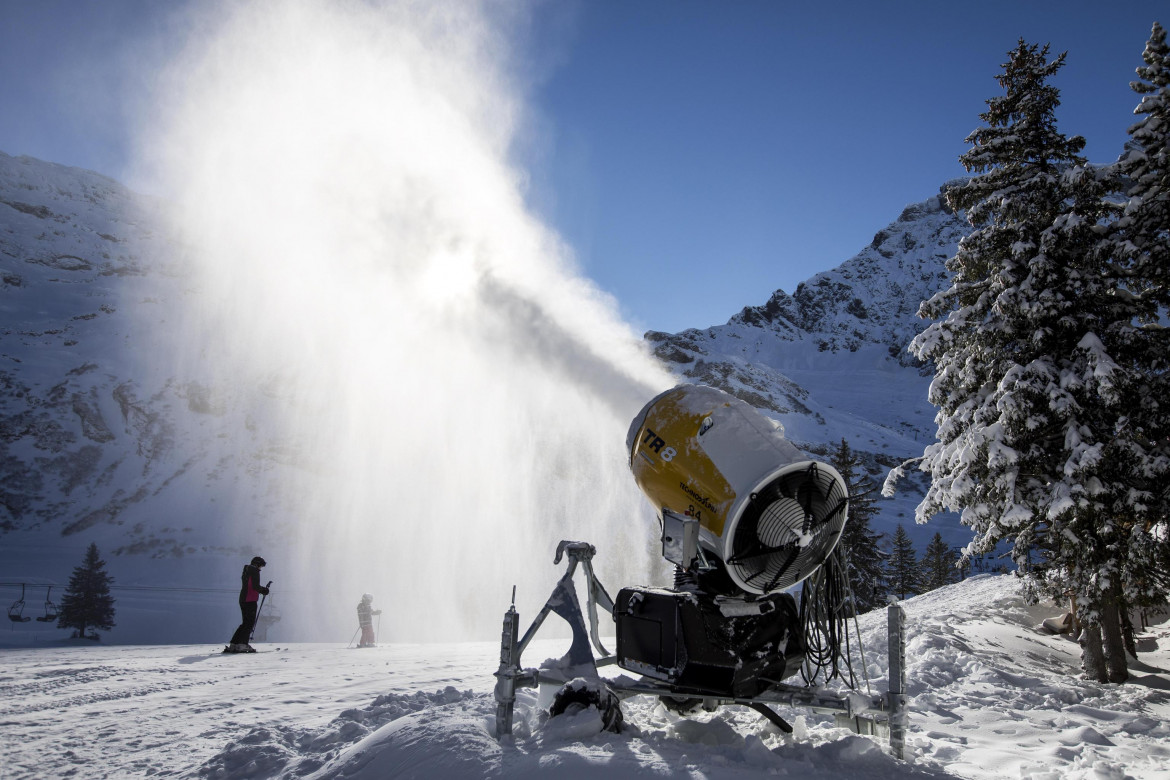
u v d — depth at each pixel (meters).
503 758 3.96
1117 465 10.23
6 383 179.62
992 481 10.89
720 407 5.30
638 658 5.12
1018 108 12.09
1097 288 10.84
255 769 4.86
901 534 65.50
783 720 5.16
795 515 5.00
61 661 10.47
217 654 12.23
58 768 5.10
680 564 5.11
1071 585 10.58
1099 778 4.59
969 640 11.48
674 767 3.75
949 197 12.51
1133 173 11.63
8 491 137.88
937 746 5.47
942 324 12.16
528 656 11.71
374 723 5.72
